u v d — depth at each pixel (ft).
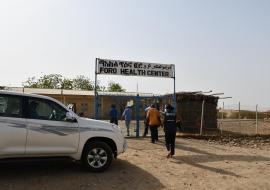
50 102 27.40
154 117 50.14
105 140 29.68
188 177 28.78
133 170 30.32
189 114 72.69
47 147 26.45
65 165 31.01
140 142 50.78
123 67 57.36
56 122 27.02
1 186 23.85
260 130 80.48
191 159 37.27
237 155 41.50
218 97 76.18
